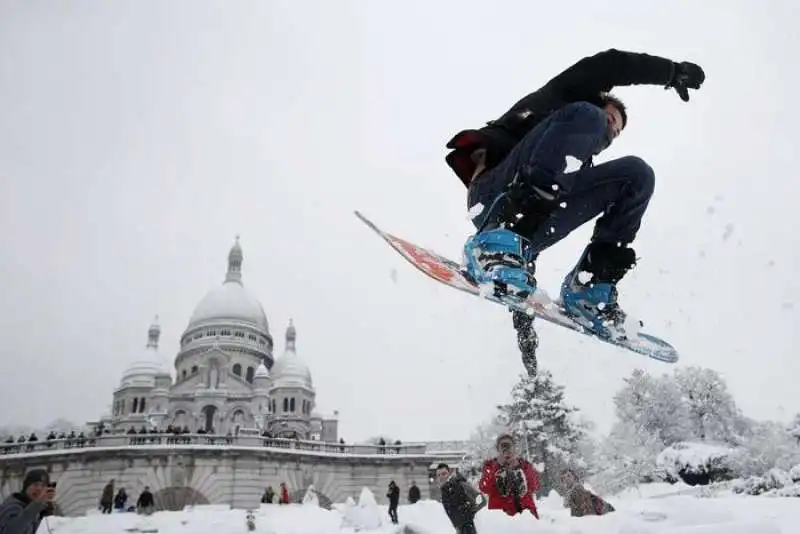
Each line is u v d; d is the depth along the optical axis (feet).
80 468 124.57
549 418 68.80
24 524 15.87
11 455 126.31
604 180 6.81
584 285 7.07
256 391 249.14
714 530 8.68
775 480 60.44
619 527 9.16
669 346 7.64
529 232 6.16
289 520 62.59
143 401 254.06
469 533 13.11
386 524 49.83
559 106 6.72
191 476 126.00
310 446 142.82
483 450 68.74
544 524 9.87
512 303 5.92
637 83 6.73
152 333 284.41
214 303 289.74
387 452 148.15
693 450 85.46
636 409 102.06
